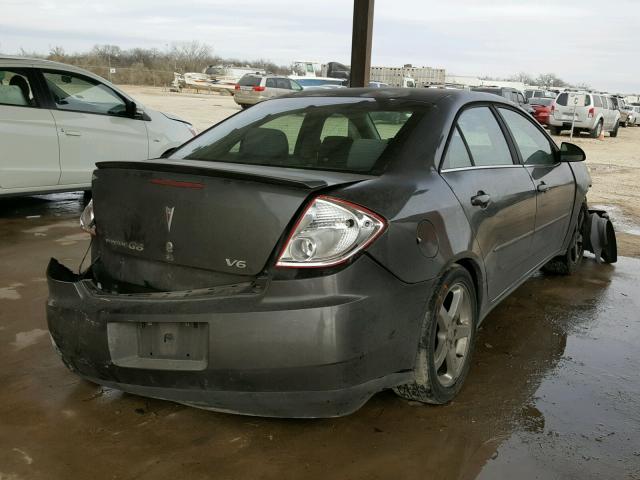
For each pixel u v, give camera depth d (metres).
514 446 2.73
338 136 3.19
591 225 5.78
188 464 2.54
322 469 2.53
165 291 2.70
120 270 2.85
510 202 3.64
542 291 5.04
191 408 2.98
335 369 2.39
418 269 2.67
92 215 3.04
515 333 4.10
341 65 43.72
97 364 2.67
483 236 3.27
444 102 3.42
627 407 3.13
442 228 2.87
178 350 2.54
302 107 3.59
